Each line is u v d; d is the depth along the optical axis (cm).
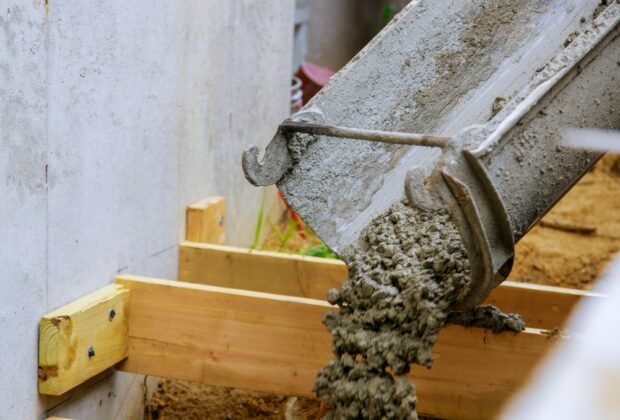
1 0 409
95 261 518
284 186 497
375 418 395
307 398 525
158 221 611
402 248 435
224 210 721
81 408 508
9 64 419
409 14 525
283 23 973
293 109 1130
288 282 628
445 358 473
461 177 378
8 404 439
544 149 414
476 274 392
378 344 400
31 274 451
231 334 515
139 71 563
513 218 414
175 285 522
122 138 545
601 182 1243
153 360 531
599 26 425
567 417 212
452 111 531
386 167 521
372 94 515
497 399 469
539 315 557
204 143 704
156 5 582
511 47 552
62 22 463
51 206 466
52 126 462
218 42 726
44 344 461
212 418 588
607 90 431
